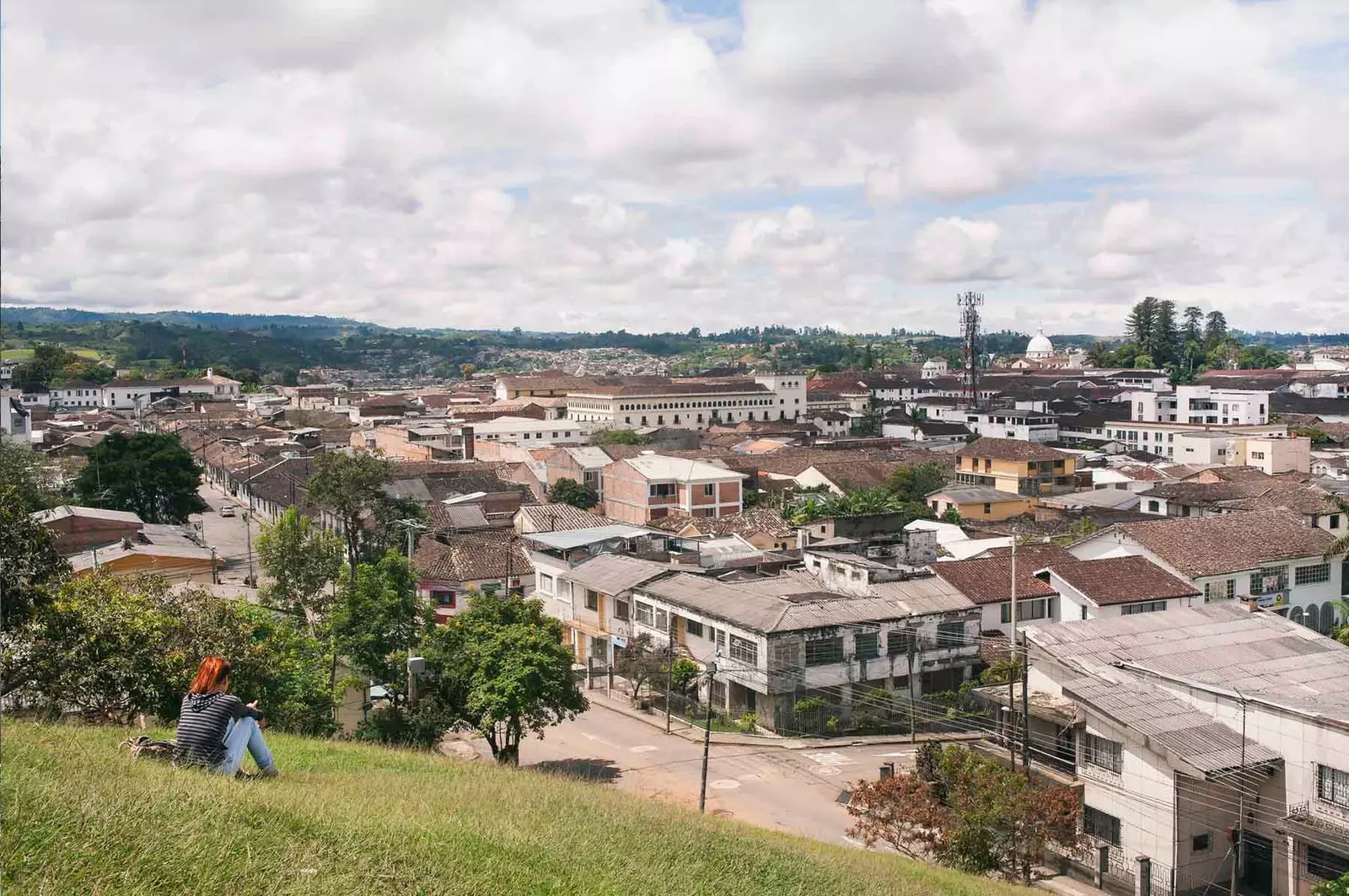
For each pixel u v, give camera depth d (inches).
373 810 653.3
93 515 3117.6
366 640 1658.5
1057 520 3629.4
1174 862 1290.6
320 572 2432.3
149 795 531.8
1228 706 1358.3
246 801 566.9
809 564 2425.0
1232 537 2534.5
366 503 3280.0
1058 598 2282.2
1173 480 4350.4
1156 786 1312.7
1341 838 1201.4
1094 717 1389.0
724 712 2092.8
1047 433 6761.8
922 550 2659.9
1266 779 1301.7
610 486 4355.3
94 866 427.2
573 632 2583.7
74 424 7470.5
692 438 6697.8
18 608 1109.7
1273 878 1280.8
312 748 1114.7
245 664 1254.3
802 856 850.8
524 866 591.5
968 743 1765.5
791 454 5246.1
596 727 2084.2
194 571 2874.0
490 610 1739.7
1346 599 2610.7
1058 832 1231.5
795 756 1863.9
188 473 4055.1
